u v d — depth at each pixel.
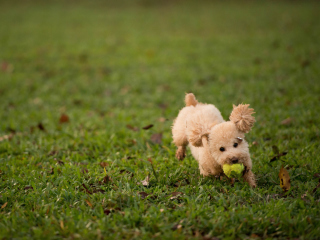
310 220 3.81
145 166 5.50
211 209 4.16
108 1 33.56
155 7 30.81
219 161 4.39
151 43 17.84
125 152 6.24
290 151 5.77
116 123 8.01
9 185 4.93
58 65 14.08
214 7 29.67
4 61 14.62
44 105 9.70
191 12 27.69
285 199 4.38
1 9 29.64
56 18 25.70
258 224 3.84
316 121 7.07
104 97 10.37
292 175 4.98
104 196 4.46
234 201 4.31
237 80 11.15
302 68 11.82
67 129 7.62
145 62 14.33
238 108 4.51
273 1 31.19
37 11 28.78
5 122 8.20
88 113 8.90
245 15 24.94
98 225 3.82
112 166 5.51
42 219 3.95
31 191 4.80
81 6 31.67
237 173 4.26
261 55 14.34
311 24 20.19
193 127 4.66
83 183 4.85
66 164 5.51
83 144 6.74
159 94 10.23
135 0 33.47
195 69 12.96
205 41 17.75
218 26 21.62
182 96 9.80
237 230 3.74
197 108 5.35
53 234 3.68
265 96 9.12
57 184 4.96
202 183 4.88
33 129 7.67
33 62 14.60
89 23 23.88
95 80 12.10
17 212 4.15
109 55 15.69
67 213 4.09
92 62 14.54
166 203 4.34
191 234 3.72
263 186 4.80
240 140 4.42
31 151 6.39
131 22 24.09
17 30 21.25
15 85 11.56
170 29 21.48
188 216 3.98
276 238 3.67
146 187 4.86
